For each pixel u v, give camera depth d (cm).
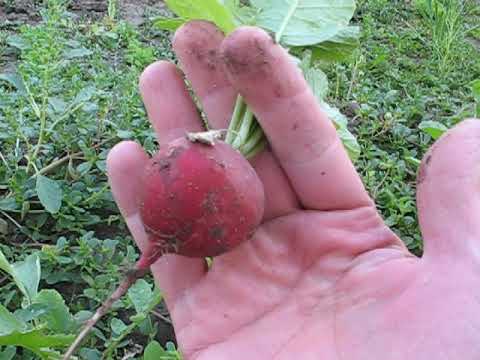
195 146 17
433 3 50
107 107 32
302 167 18
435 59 46
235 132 19
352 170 19
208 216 16
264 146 19
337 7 21
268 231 19
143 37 43
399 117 37
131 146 20
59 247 26
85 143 31
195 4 19
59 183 29
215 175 16
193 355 19
